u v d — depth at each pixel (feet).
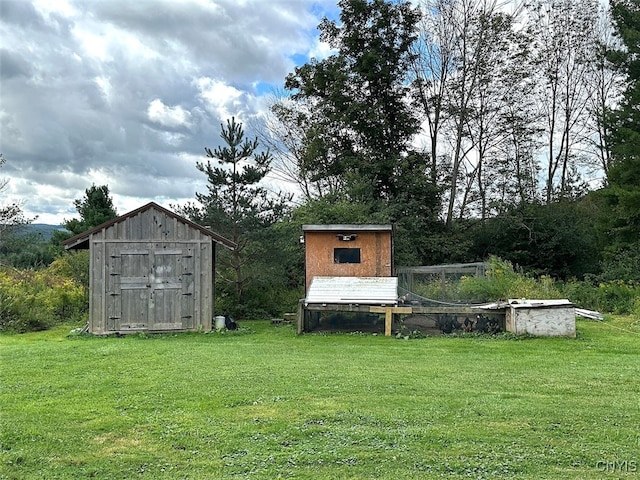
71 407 25.00
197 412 24.03
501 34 112.57
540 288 63.67
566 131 125.29
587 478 17.02
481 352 40.37
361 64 108.58
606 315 62.39
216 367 34.09
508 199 116.67
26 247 106.83
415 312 50.19
